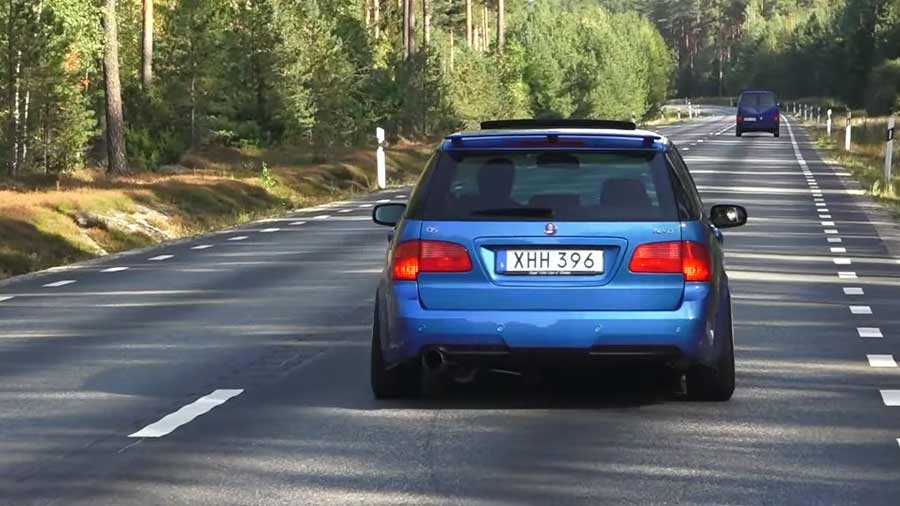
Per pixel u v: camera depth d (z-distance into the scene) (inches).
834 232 2233.0
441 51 7839.6
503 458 770.2
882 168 4116.6
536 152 893.2
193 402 940.0
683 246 874.8
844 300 1440.7
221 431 844.6
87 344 1219.2
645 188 883.4
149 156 4517.7
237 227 2598.4
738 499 679.1
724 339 903.1
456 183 891.4
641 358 872.3
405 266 883.4
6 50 4330.7
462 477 726.5
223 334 1262.3
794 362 1079.0
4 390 999.0
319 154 4549.7
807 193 3161.9
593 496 685.9
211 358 1128.8
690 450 788.6
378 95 6008.9
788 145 6072.8
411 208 898.7
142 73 5506.9
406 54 6702.8
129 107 4987.7
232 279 1721.2
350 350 1159.0
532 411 902.4
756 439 815.7
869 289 1531.7
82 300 1555.1
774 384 989.8
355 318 1350.9
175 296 1567.4
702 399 930.1
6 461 771.4
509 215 877.2
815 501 675.4
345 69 5359.3
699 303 872.9
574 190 882.8
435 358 882.8
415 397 945.5
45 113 4525.1
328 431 842.8
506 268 872.9
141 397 964.0
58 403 945.5
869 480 716.0
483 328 869.2
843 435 825.5
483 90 7362.2
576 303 867.4
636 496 685.9
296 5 5324.8
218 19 5009.8
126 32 6412.4
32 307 1498.5
